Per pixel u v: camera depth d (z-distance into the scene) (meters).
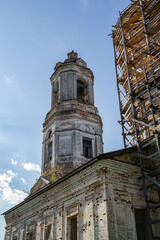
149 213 11.95
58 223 14.22
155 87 13.84
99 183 12.16
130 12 17.92
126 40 18.12
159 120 13.60
